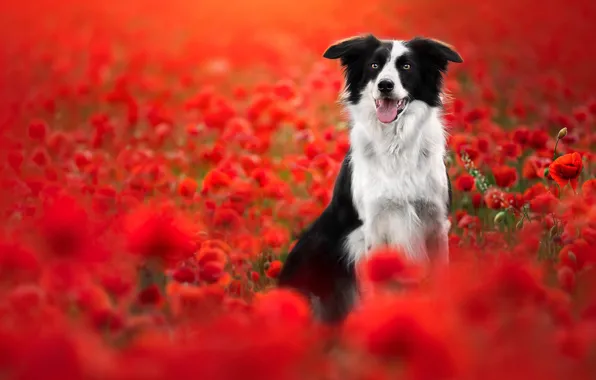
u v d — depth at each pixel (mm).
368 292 7398
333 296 7914
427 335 2707
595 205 5898
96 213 6855
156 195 8477
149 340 3076
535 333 3461
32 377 2627
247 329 3051
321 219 8125
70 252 3637
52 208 3686
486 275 3760
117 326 3893
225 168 8211
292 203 8344
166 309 4734
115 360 2838
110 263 4309
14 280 3920
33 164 9172
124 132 11922
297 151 11469
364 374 2953
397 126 7633
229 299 4336
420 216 7738
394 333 2699
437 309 3418
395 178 7633
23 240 4340
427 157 7773
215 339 2920
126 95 12188
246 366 2678
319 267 7898
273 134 12102
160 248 3846
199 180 10273
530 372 3139
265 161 9500
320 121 12453
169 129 11094
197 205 7934
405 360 2752
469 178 8031
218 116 10836
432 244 7867
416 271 3947
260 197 8156
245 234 6738
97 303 3902
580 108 11492
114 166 9594
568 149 9070
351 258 7793
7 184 7770
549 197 6590
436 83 7969
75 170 9031
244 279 6402
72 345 2693
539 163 7719
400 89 7559
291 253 8094
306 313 3393
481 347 3307
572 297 4641
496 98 13453
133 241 3826
